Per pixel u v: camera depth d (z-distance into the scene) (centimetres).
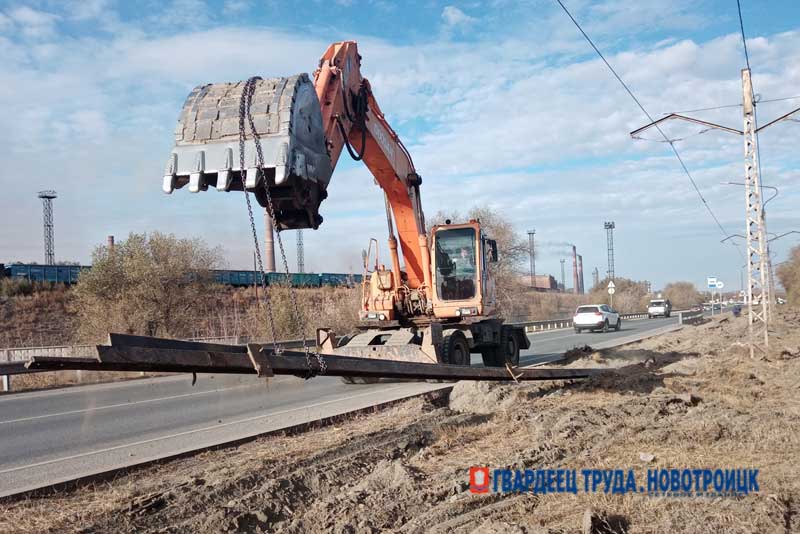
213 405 1290
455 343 1470
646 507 532
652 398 1039
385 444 805
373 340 1475
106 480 691
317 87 1088
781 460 675
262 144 805
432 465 707
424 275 1584
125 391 1620
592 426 859
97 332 2950
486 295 1647
